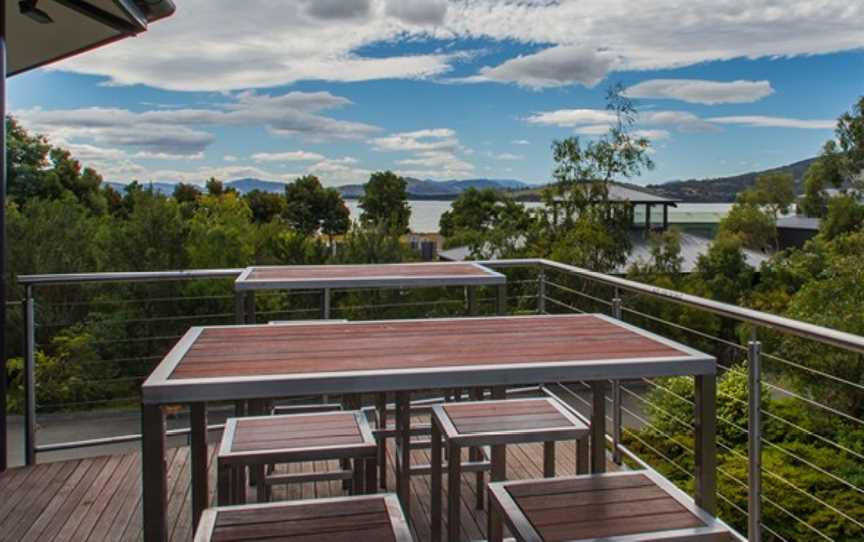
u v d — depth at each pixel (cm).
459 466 239
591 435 264
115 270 1020
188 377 190
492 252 1722
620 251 1945
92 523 286
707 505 215
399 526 172
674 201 2481
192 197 1927
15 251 1009
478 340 243
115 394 870
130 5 372
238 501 258
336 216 2528
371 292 843
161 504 184
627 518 186
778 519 586
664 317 1305
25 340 351
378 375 194
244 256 1088
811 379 950
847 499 590
